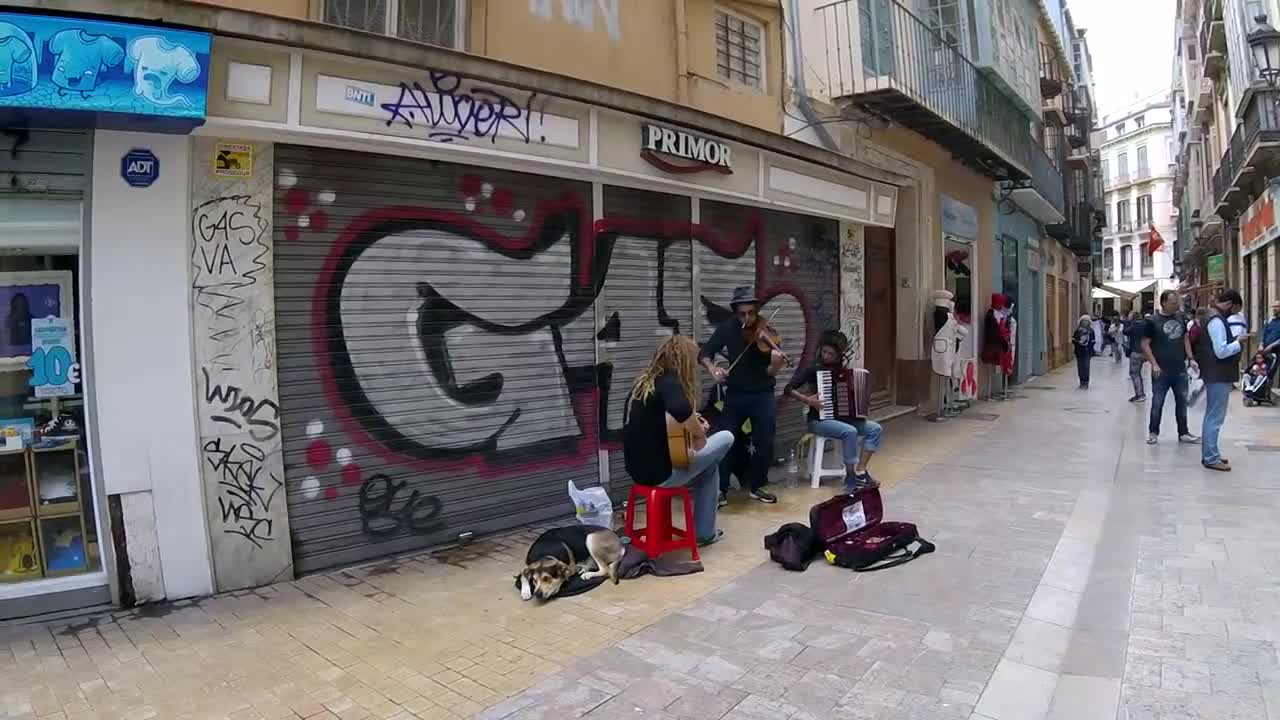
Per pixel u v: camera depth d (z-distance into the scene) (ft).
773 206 26.86
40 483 14.17
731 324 21.84
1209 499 21.22
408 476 17.39
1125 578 15.29
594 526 16.53
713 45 26.32
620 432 21.74
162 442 14.39
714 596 14.70
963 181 45.93
